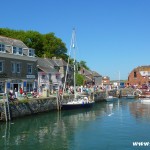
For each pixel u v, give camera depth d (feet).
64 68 277.03
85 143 92.48
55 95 175.63
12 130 109.91
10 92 137.80
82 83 302.04
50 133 106.32
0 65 174.60
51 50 312.29
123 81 441.68
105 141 94.89
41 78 224.12
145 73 390.21
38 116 144.77
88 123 127.75
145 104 223.71
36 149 86.02
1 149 85.97
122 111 173.68
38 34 301.22
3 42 182.19
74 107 172.45
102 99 258.98
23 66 193.26
